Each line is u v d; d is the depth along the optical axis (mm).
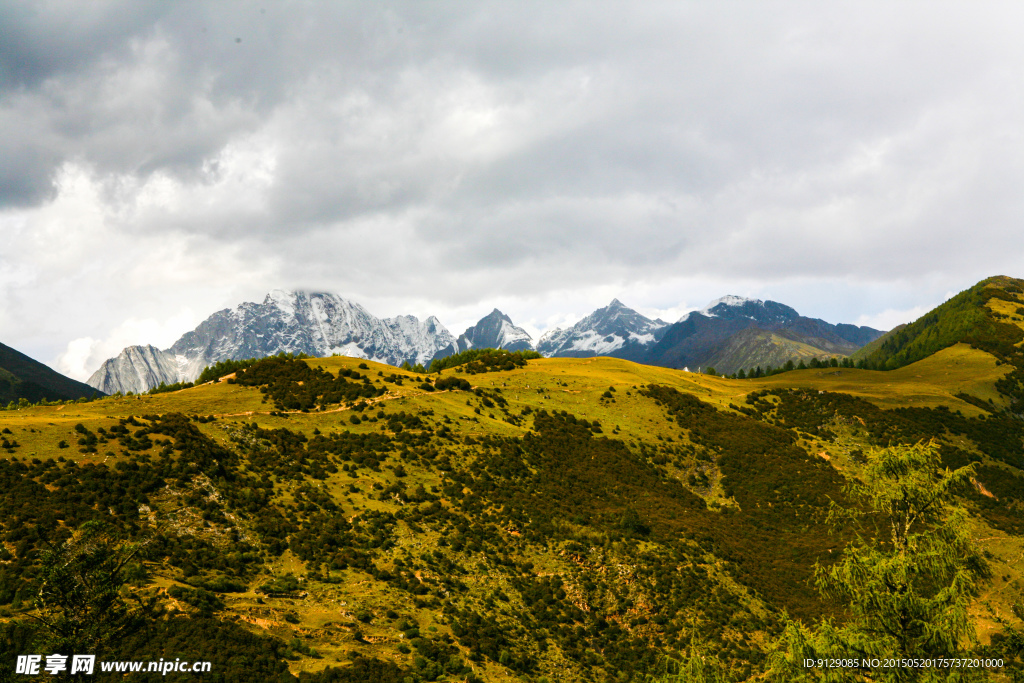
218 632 46406
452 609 62125
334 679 44125
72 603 36500
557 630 64938
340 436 99125
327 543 68375
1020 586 54656
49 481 63500
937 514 29250
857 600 28859
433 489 88250
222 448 84250
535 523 84500
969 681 25625
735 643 65875
